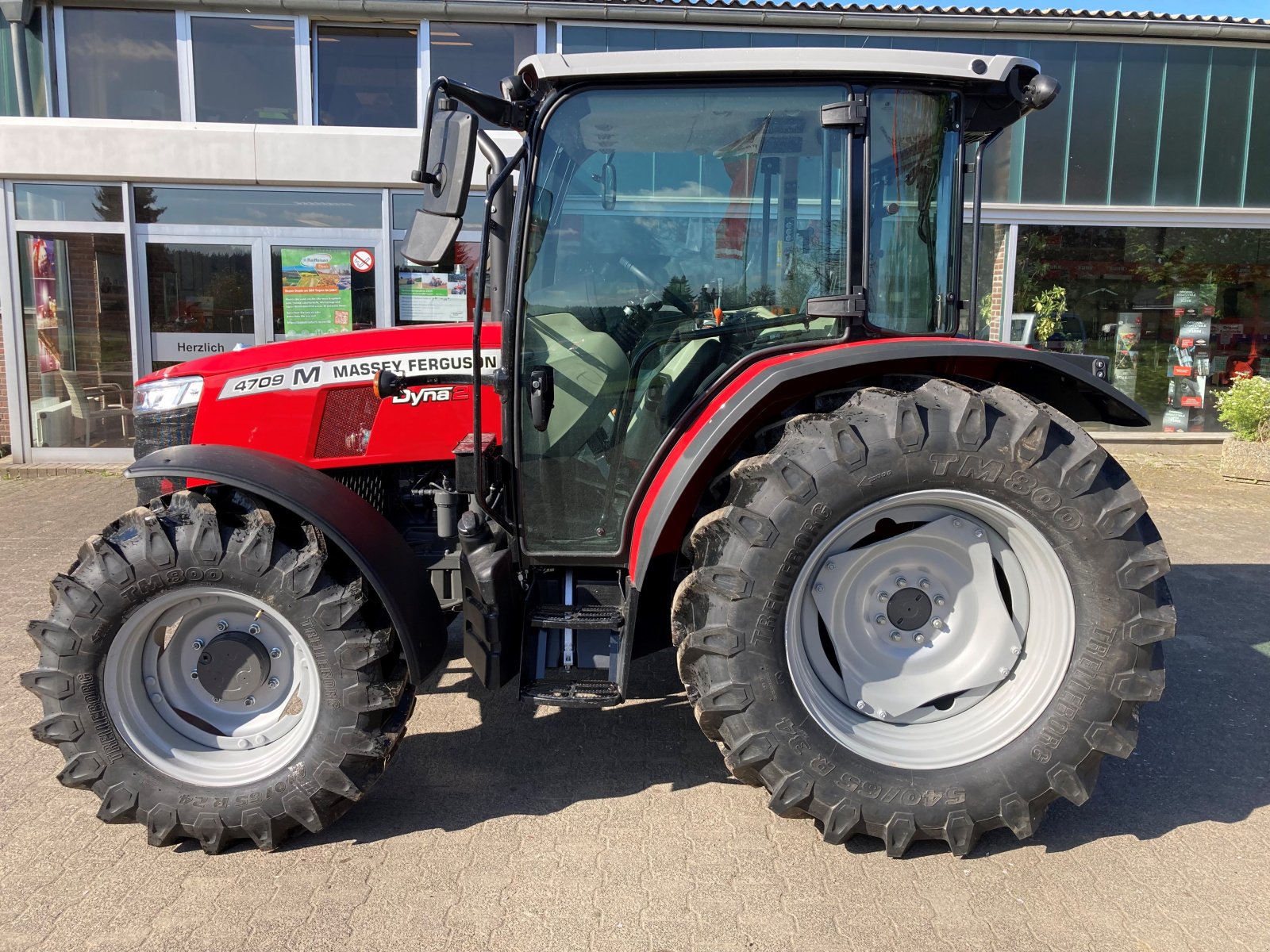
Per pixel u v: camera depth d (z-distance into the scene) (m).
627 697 3.64
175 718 2.60
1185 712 3.46
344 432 3.23
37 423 8.77
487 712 3.48
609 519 2.88
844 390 2.62
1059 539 2.41
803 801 2.45
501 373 2.73
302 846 2.58
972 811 2.44
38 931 2.20
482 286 2.55
